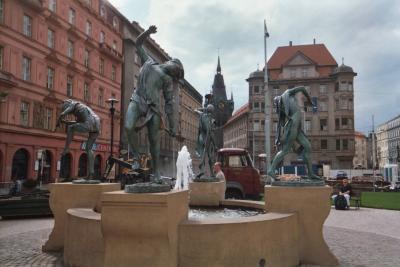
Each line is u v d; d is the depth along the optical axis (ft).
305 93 26.73
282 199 23.25
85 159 139.44
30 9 112.47
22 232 36.11
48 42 121.60
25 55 110.42
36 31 115.34
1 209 47.62
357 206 60.85
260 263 19.40
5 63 102.58
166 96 21.30
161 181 19.38
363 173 190.39
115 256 16.97
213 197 37.09
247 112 261.24
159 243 16.76
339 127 234.38
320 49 255.09
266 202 23.90
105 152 154.71
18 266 22.50
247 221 19.29
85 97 143.13
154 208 16.55
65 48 130.31
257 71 247.91
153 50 197.26
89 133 30.40
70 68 132.36
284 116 26.50
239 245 18.83
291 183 23.65
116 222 16.74
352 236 34.35
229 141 344.28
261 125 243.81
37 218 49.11
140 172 22.41
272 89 243.81
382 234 35.55
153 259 16.72
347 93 234.38
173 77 21.86
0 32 100.94
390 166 162.71
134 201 16.62
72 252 21.74
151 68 20.88
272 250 20.11
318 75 240.94
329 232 36.68
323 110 237.86
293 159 212.43
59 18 126.00
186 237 18.33
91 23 147.54
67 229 22.67
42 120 116.47
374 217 49.39
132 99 20.53
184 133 266.16
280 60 254.47
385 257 25.62
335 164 232.94
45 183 117.19
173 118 21.57
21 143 107.14
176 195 17.89
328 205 23.12
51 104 121.70
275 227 20.34
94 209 26.55
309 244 22.91
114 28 166.09
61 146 124.77
